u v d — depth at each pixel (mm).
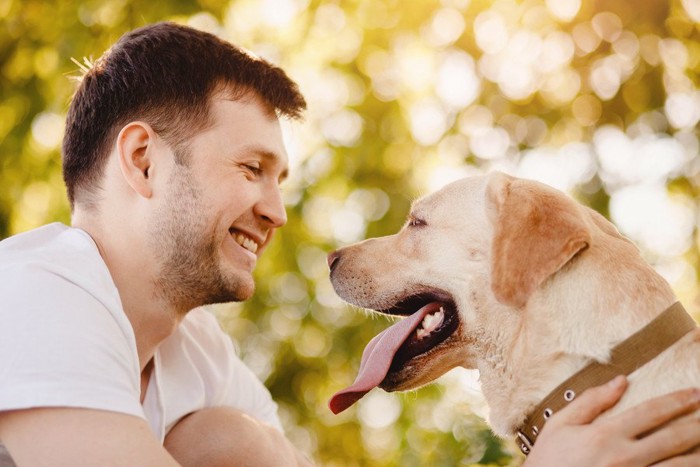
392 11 7672
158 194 2680
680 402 2270
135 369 2434
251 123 2789
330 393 9383
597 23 7215
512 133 7848
